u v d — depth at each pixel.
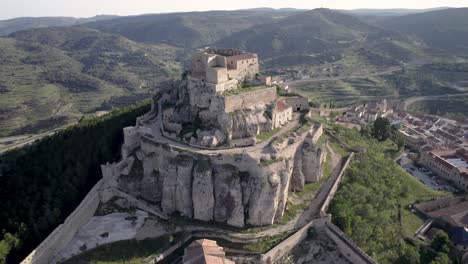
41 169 121.00
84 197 116.31
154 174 116.31
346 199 114.94
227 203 105.44
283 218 106.88
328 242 103.56
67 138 138.75
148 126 134.12
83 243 99.56
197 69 133.62
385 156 164.25
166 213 110.38
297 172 118.31
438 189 151.50
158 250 98.56
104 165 116.44
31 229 100.94
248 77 141.75
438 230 120.00
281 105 135.62
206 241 93.25
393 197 130.50
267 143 116.94
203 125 121.00
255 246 97.38
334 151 144.12
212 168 106.50
